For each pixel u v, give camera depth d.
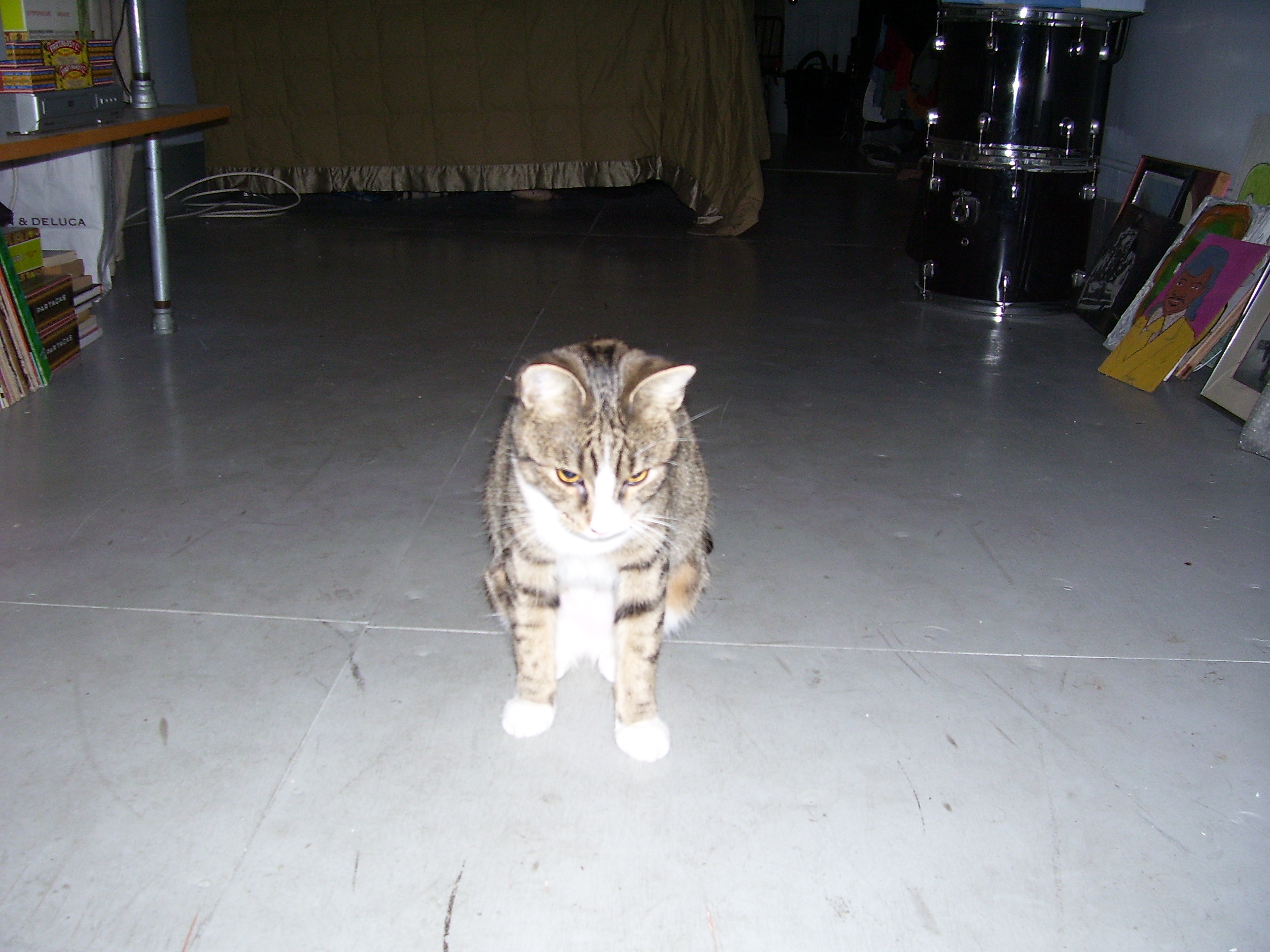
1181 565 2.60
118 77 3.74
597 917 1.56
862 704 2.05
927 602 2.42
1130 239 4.53
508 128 6.66
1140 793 1.84
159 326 4.19
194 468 3.01
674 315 4.66
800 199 7.57
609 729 1.98
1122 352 4.01
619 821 1.74
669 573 2.05
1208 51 4.36
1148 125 4.81
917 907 1.60
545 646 1.97
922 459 3.21
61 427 3.26
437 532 2.69
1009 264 4.67
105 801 1.75
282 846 1.67
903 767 1.89
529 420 1.89
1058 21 4.25
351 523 2.73
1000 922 1.57
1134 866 1.68
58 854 1.64
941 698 2.08
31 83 3.01
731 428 3.41
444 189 6.82
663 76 6.46
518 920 1.55
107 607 2.30
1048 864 1.68
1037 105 4.41
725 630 2.29
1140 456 3.25
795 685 2.11
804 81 11.33
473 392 3.67
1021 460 3.21
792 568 2.56
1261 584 2.52
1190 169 4.27
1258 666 2.21
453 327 4.42
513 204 7.23
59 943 1.49
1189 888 1.64
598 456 1.83
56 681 2.05
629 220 6.76
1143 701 2.09
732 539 2.70
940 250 4.88
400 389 3.69
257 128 6.75
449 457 3.14
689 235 6.32
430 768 1.85
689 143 6.36
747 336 4.39
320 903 1.57
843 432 3.40
